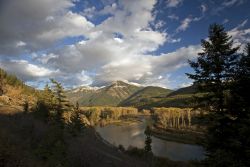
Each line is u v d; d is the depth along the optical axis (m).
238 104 18.27
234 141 16.05
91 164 29.28
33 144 26.62
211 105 20.11
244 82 18.30
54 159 23.47
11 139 24.75
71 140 45.81
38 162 21.73
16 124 36.00
